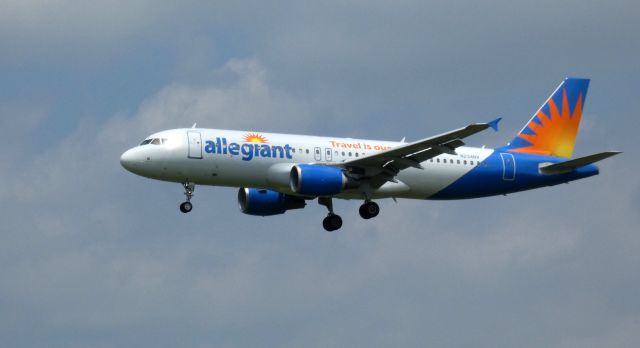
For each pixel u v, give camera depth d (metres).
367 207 174.38
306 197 174.12
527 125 190.12
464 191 181.38
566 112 192.25
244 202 182.62
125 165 164.75
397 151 163.12
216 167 165.75
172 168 164.38
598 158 180.12
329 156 171.50
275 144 168.88
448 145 161.62
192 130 167.25
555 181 187.25
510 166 183.50
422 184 177.88
